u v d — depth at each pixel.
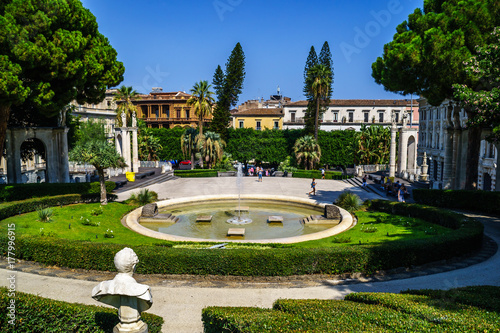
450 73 19.86
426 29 21.39
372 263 11.66
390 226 18.12
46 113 20.23
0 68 15.66
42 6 17.50
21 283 10.42
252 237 17.92
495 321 5.76
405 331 5.34
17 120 27.55
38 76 18.78
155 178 39.28
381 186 32.19
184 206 26.75
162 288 10.41
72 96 20.86
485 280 10.88
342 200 24.48
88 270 11.61
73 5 19.81
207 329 6.35
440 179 43.75
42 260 12.00
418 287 10.45
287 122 72.56
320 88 48.75
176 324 8.14
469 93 17.86
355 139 50.84
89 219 18.78
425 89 22.58
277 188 35.19
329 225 20.72
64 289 10.02
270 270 11.30
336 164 57.03
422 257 12.26
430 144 49.56
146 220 21.38
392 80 22.86
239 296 9.88
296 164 50.09
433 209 18.97
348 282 11.04
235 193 31.69
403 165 41.84
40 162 46.12
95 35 23.14
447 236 13.34
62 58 18.14
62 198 21.42
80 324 6.01
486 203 20.92
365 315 6.08
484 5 19.42
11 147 26.11
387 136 49.78
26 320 6.03
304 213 24.50
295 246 14.53
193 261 11.29
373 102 70.88
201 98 46.62
